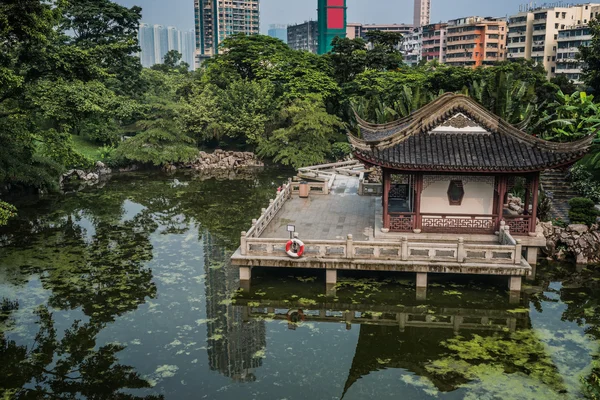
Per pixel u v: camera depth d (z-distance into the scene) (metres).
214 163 62.97
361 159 23.28
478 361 16.98
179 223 35.16
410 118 27.23
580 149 21.80
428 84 57.50
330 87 63.47
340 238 24.45
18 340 18.52
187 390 15.47
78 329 19.36
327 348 18.09
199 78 82.31
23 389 15.55
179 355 17.45
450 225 24.05
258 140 62.19
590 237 25.84
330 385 15.76
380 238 23.89
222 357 17.30
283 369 16.69
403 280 23.17
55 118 33.09
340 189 37.12
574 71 94.50
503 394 15.03
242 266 22.59
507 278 23.03
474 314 20.52
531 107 34.09
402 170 23.69
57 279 24.45
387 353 17.73
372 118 49.84
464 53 119.00
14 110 32.81
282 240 22.38
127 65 70.62
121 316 20.45
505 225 23.17
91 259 27.42
